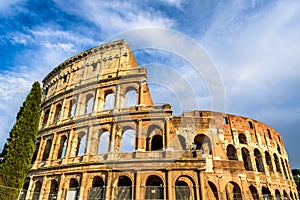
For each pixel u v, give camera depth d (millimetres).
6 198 29891
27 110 37656
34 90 40156
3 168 31906
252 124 54062
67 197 35312
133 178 33281
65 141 44531
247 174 45062
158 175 33000
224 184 39625
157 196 31688
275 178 49531
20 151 33969
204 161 33469
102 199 32781
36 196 39219
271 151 53688
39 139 47156
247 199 39000
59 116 47781
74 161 38312
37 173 41000
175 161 33438
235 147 47469
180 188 32000
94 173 35562
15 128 35500
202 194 31203
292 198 53000
